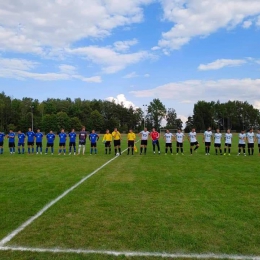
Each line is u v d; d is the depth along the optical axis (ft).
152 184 32.27
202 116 415.44
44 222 19.47
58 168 46.09
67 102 410.11
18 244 15.98
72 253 14.82
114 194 27.37
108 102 432.66
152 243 15.98
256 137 76.07
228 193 27.81
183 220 19.74
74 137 77.10
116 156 67.62
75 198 25.84
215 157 64.75
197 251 15.03
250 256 14.53
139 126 429.38
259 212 21.53
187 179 35.50
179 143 74.69
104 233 17.47
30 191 28.76
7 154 74.95
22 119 338.54
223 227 18.38
